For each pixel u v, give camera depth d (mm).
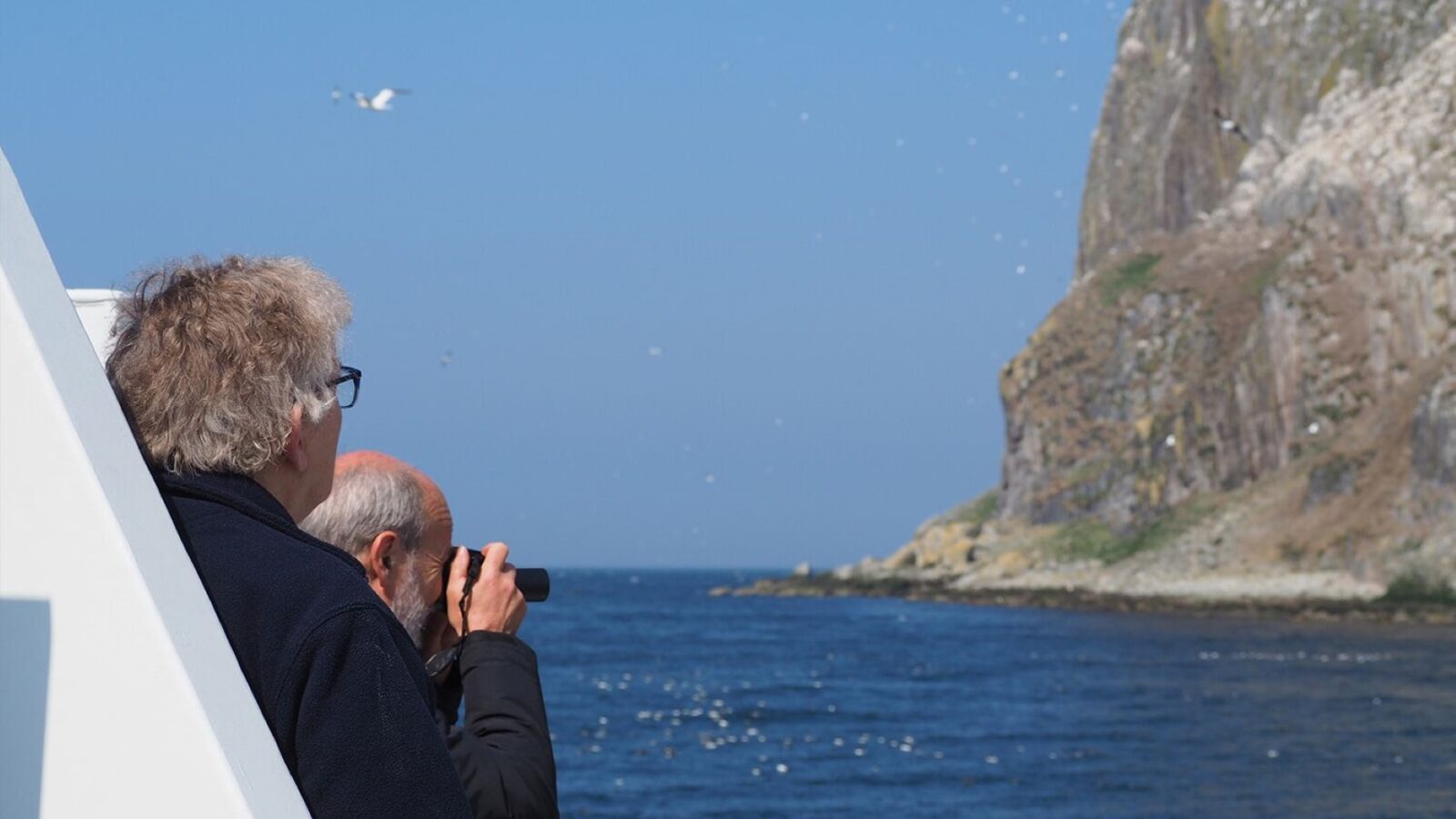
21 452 1335
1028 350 129625
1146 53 145625
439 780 1839
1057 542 119625
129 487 1391
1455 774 27797
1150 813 23734
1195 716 39719
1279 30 128250
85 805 1326
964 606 119250
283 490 2104
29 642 1328
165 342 1994
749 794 26344
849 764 30266
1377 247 104812
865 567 149750
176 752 1328
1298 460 105125
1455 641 71938
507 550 3010
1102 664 60188
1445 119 106125
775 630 94125
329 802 1791
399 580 2879
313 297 2104
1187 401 113375
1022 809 24375
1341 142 112312
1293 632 79188
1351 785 26469
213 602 1874
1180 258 125750
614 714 41031
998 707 43344
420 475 2992
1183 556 105562
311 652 1830
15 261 1354
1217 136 133250
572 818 23641
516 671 2842
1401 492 95188
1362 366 103250
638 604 144625
